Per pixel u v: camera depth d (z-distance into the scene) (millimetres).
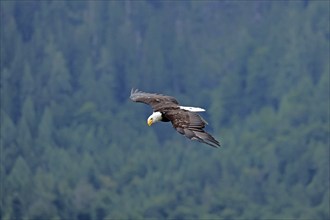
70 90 82500
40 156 73438
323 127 71375
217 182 70062
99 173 72062
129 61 86125
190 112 13031
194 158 72875
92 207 66125
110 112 81375
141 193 69625
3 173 66000
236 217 65750
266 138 73750
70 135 77625
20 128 76375
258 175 68938
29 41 84625
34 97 81000
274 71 83500
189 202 67375
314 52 83188
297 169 68250
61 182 67625
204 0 89000
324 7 84562
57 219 63188
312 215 64062
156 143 76812
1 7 84000
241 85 84062
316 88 77750
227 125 81875
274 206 66250
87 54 85438
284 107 75625
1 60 81938
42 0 86062
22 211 62812
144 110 81562
